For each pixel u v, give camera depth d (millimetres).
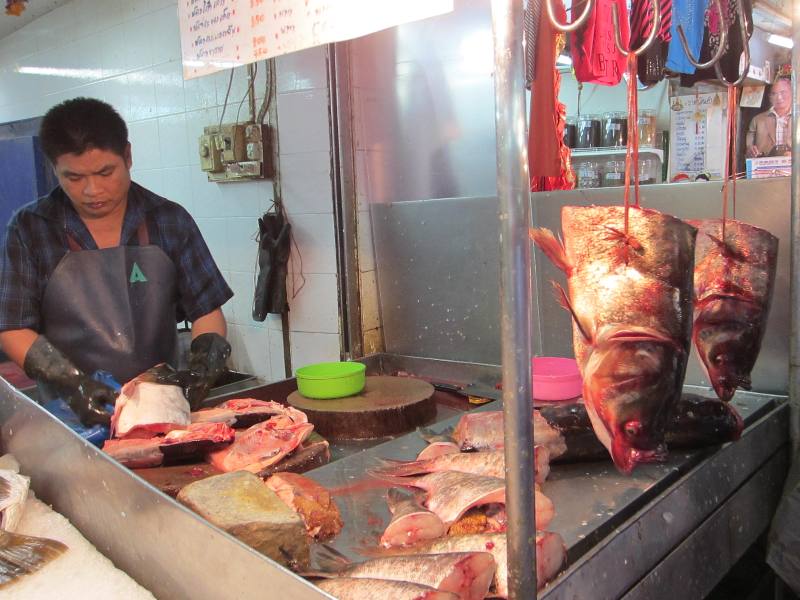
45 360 1912
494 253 2557
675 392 1297
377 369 2893
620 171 3293
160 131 3506
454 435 1733
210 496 1246
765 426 1747
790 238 1835
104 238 2270
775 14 3457
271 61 2908
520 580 877
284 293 3008
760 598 1976
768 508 1758
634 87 1274
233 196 3219
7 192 3963
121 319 2227
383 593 978
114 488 1359
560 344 2469
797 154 1735
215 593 1111
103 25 3672
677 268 1313
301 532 1177
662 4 1800
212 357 2125
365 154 2855
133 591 1256
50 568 1338
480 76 2604
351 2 1203
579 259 1339
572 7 2027
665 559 1304
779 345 1975
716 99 4258
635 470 1523
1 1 3727
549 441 1519
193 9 1654
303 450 1784
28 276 2146
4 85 4621
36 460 1690
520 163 816
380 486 1533
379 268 2934
